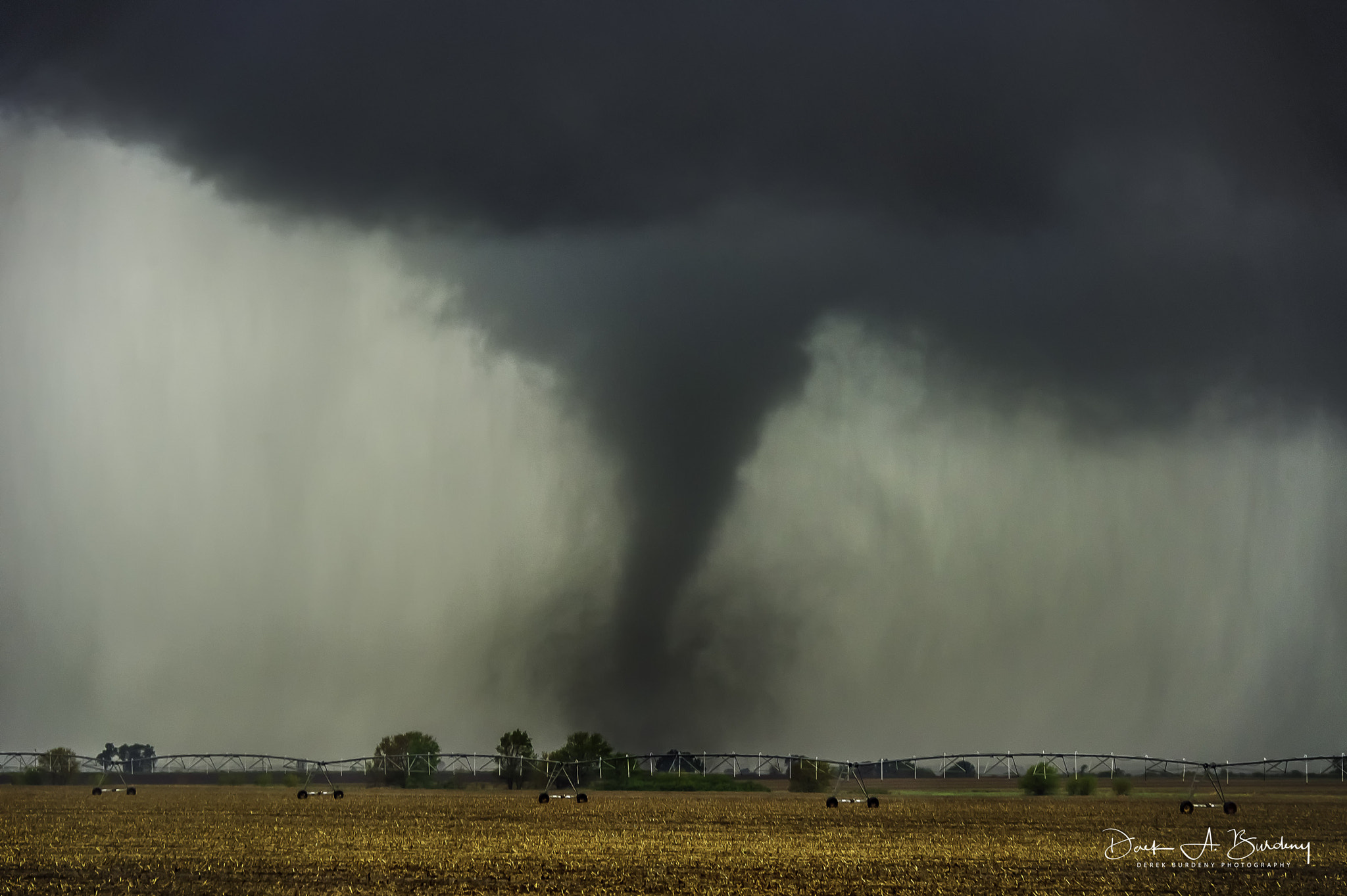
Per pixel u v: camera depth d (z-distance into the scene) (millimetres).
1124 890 39188
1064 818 74312
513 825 65000
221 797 101812
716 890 38188
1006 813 79500
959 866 45094
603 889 38312
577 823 66875
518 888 38562
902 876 42312
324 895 36938
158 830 60938
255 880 40438
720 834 59469
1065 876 42656
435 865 44438
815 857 47844
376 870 42875
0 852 49094
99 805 85375
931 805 91875
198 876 41312
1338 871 44500
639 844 53031
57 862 45250
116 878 40969
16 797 99625
